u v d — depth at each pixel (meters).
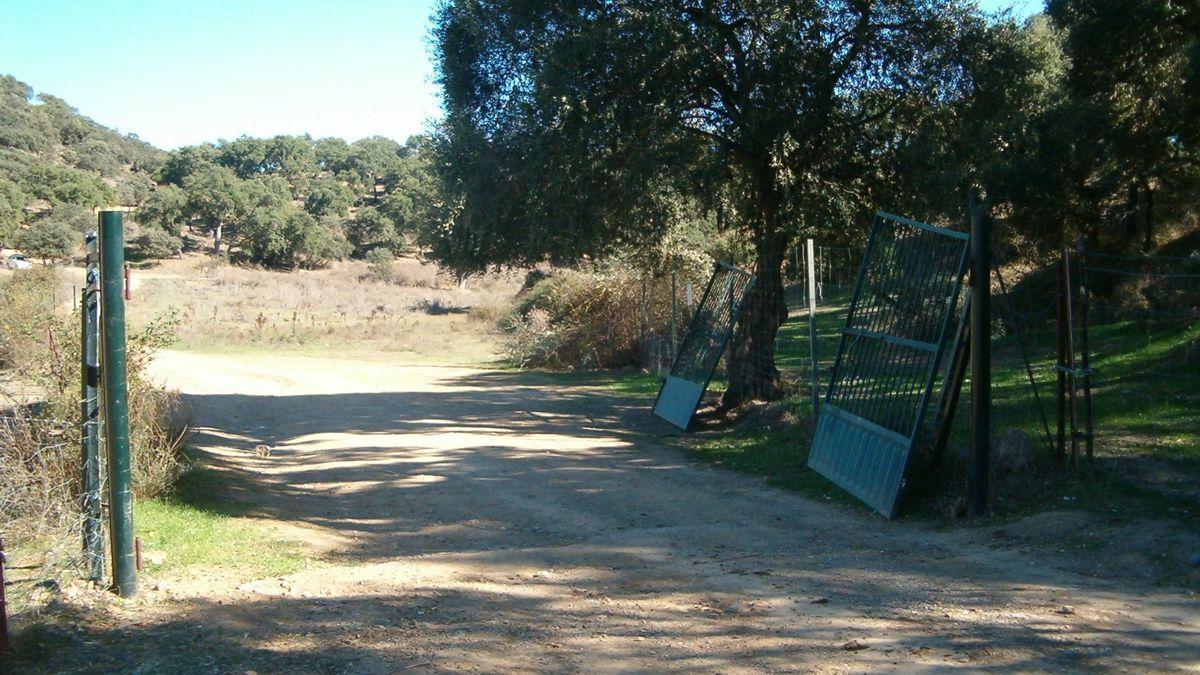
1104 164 17.05
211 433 15.05
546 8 13.93
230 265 66.62
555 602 5.94
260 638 5.20
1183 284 15.78
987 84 13.59
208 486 10.05
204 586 6.30
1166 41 16.00
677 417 14.81
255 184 74.12
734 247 21.69
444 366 28.22
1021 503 7.75
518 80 14.66
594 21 13.03
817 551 7.22
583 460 12.05
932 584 6.07
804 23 13.01
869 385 9.64
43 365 8.20
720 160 14.09
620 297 25.80
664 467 11.45
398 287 61.38
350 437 14.77
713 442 12.98
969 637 4.97
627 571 6.72
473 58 15.04
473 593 6.18
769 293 14.64
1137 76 16.69
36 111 91.88
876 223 10.29
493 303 43.44
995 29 13.66
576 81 12.98
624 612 5.68
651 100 13.25
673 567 6.81
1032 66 14.00
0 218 51.34
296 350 33.41
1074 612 5.31
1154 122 16.22
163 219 69.31
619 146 13.34
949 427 8.61
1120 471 7.99
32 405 7.92
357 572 6.80
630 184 13.51
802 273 15.40
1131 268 17.16
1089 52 16.69
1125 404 10.74
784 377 16.16
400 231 82.19
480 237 15.63
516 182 14.45
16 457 6.99
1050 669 4.48
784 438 12.14
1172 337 14.01
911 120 14.00
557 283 28.80
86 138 97.31
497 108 14.82
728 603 5.80
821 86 13.28
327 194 82.06
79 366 8.16
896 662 4.65
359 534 8.58
